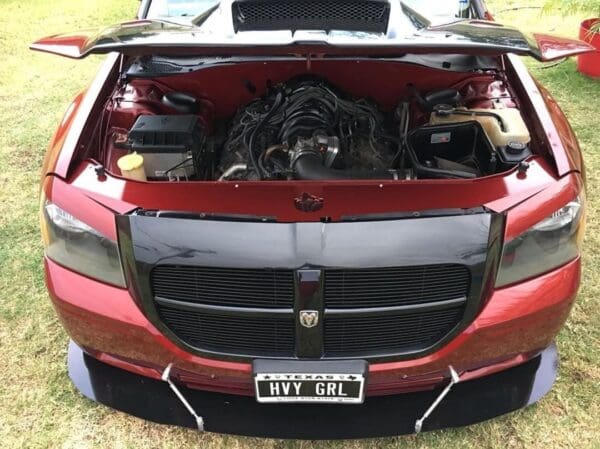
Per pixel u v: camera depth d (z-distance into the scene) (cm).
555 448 207
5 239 311
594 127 400
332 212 169
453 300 175
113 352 193
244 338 180
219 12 230
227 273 170
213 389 197
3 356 245
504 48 177
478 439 210
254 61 251
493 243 172
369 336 179
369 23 214
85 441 213
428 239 168
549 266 185
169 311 180
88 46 191
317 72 273
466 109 235
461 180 176
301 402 187
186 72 251
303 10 221
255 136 234
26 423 219
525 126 219
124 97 252
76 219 182
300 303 169
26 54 542
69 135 207
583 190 193
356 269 167
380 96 281
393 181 173
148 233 171
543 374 213
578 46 202
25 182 357
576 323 253
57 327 259
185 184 179
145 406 204
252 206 171
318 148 213
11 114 438
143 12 279
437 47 177
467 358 184
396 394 202
